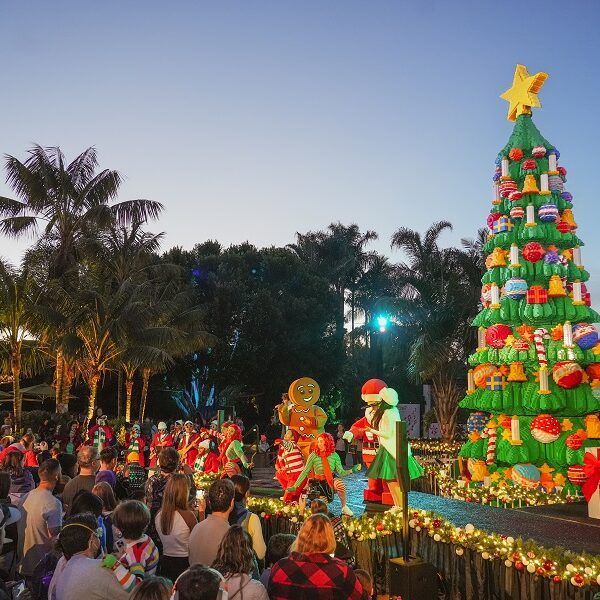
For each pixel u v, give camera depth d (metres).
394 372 44.34
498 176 14.44
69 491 7.05
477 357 13.66
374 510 10.13
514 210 13.61
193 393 37.50
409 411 36.12
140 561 4.36
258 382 37.81
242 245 43.28
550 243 13.66
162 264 31.59
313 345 39.47
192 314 30.84
